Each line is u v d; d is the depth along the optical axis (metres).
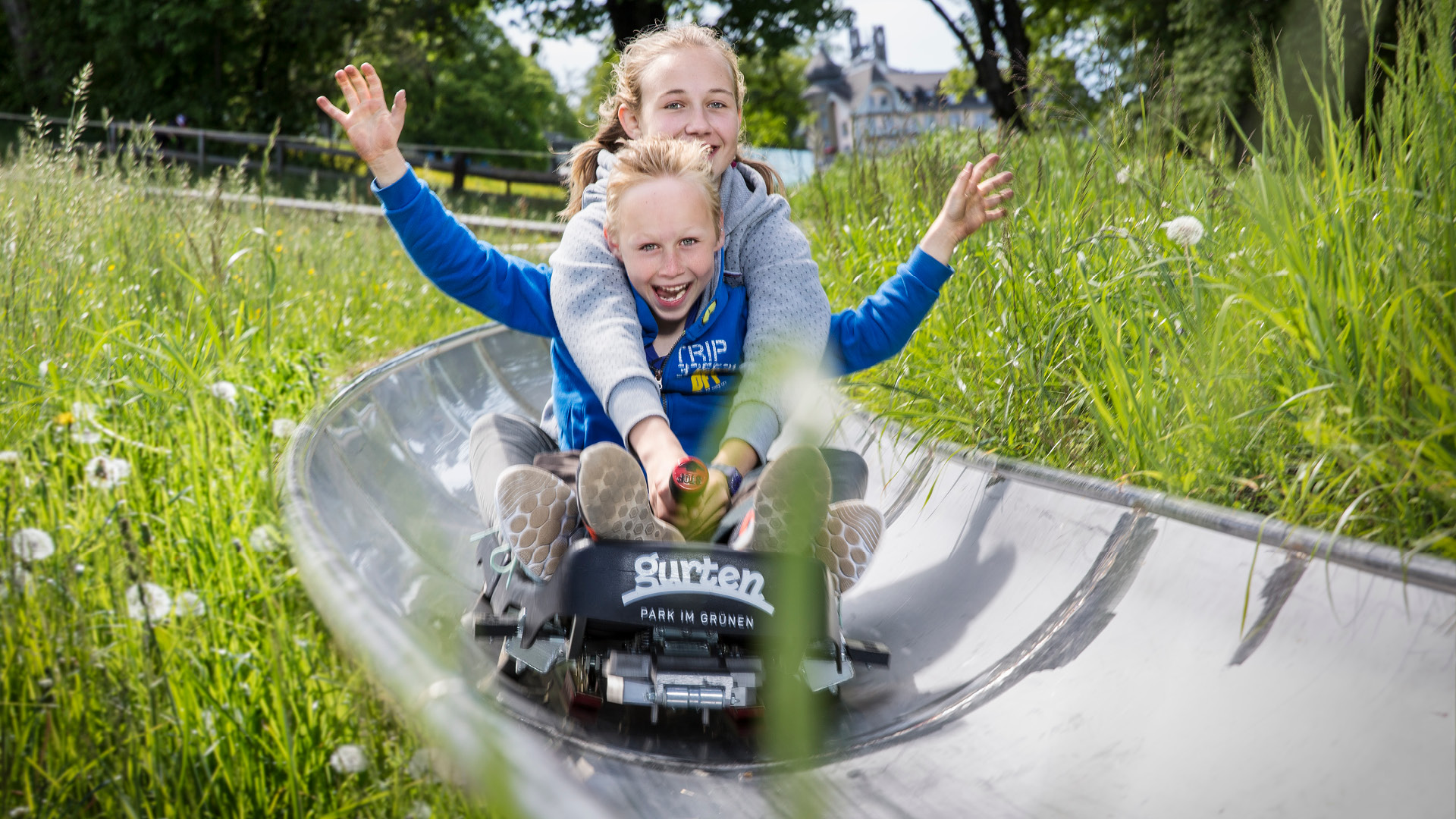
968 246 3.98
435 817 1.57
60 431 2.75
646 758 1.97
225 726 1.80
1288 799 1.61
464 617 2.43
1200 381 2.72
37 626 1.88
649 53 2.98
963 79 24.12
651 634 2.05
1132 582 2.22
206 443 2.84
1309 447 2.53
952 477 3.11
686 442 2.65
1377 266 2.46
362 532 2.52
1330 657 1.75
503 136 43.69
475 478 2.61
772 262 2.70
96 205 4.73
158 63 27.84
